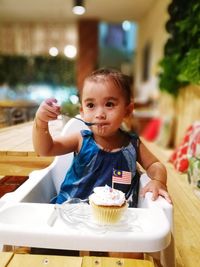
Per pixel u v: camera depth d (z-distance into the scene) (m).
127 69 7.41
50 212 0.62
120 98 0.84
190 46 3.01
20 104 3.21
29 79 7.21
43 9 5.68
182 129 3.56
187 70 2.78
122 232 0.54
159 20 4.84
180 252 1.25
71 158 1.03
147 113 4.98
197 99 3.08
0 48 6.96
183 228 1.48
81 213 0.62
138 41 6.78
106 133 0.85
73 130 1.06
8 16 6.17
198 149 2.20
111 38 7.25
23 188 0.79
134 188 0.89
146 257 0.61
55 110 0.74
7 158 1.13
